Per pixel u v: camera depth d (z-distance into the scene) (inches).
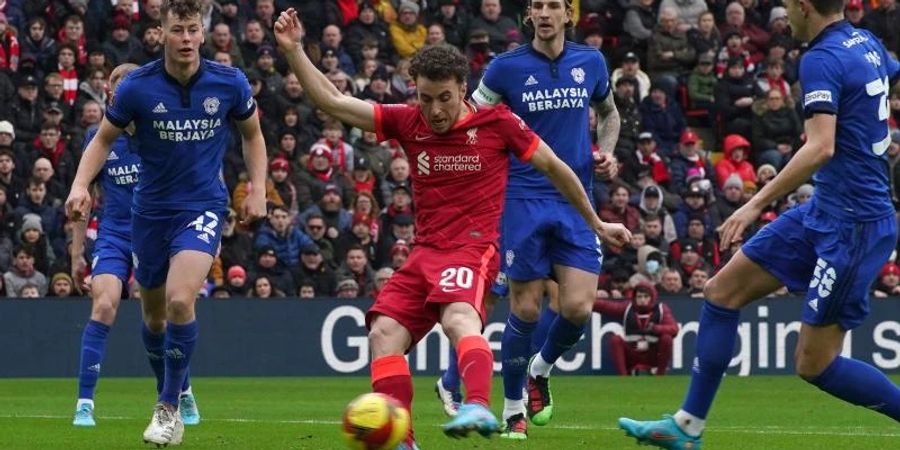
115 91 961.5
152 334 1062.4
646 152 2257.6
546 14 1047.0
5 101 2064.5
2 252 1940.2
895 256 2229.3
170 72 960.9
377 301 766.5
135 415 1294.3
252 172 1000.2
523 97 1054.4
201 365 1910.7
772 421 1270.9
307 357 1943.9
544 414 1089.4
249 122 992.9
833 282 793.6
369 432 666.8
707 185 2222.0
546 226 1031.6
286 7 2352.4
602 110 1109.1
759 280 815.1
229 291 1972.2
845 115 789.9
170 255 975.6
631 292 2044.8
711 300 824.9
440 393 1268.5
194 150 971.9
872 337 2042.3
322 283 2005.4
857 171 792.9
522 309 1037.2
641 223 2134.6
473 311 741.3
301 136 2175.2
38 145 2026.3
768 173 2310.5
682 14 2501.2
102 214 1217.4
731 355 820.6
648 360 2009.1
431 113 750.5
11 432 1082.1
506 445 986.1
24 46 2161.7
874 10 2564.0
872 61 799.7
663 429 826.8
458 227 764.6
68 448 957.8
